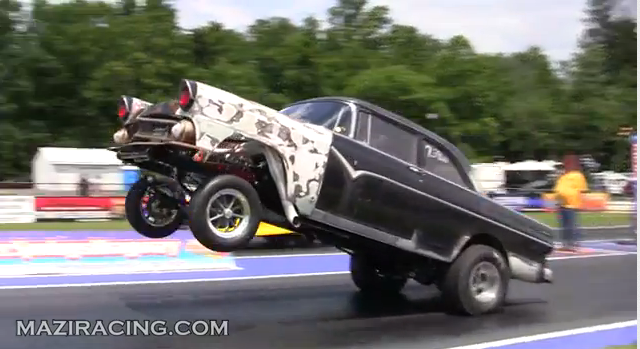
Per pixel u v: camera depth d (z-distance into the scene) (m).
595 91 54.44
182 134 5.59
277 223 6.40
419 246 6.67
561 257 12.60
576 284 9.45
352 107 6.56
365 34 53.25
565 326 6.73
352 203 6.27
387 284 8.32
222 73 47.03
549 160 53.84
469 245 7.12
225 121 5.69
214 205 5.73
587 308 7.70
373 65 48.69
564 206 13.72
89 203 18.27
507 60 55.72
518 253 7.36
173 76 47.94
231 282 8.86
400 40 52.84
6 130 46.41
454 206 6.84
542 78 55.66
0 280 8.48
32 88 48.09
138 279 8.84
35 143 47.56
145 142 5.84
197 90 5.60
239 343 5.77
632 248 14.50
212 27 55.06
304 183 6.02
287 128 6.00
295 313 7.04
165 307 7.15
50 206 17.69
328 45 52.25
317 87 48.34
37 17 49.56
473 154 44.69
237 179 5.79
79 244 11.13
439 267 7.08
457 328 6.50
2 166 47.03
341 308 7.34
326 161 6.14
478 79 47.53
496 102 50.44
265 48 52.03
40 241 11.56
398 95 42.56
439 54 50.81
